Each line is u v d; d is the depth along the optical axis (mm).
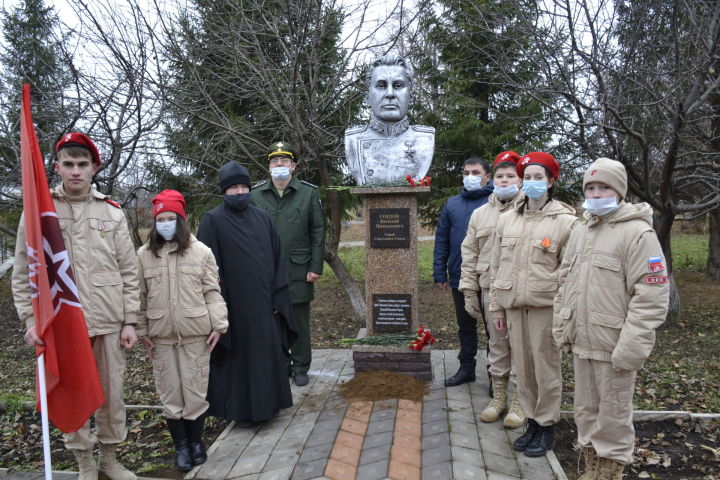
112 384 2662
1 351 6555
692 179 7102
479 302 3779
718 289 9219
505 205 3529
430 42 8430
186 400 2939
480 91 8938
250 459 3021
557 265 2943
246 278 3453
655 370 5051
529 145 8227
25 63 6305
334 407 3734
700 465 3195
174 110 6055
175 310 2904
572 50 5230
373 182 4352
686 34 5859
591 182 2439
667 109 5547
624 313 2363
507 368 3482
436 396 3889
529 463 2885
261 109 7824
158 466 3082
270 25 6215
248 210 3594
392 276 4305
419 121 8461
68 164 2566
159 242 2971
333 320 7676
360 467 2848
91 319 2562
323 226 4359
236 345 3449
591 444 2510
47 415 2379
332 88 6695
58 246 2439
